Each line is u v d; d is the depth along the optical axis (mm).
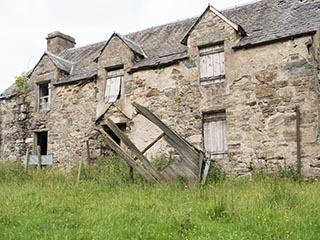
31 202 7438
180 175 10875
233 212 6250
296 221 5637
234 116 12984
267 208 6426
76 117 16875
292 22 13172
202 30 14117
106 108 16000
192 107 13906
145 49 16594
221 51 13805
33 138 18141
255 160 12344
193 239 5000
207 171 11523
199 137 13570
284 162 11844
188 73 14188
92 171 12758
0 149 19047
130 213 6461
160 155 14055
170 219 5867
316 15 12906
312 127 11617
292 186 9062
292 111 11984
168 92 14523
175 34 16766
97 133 16109
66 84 17453
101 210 6766
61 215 6387
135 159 11836
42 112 18016
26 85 18781
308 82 11875
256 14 15008
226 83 13312
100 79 16453
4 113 19297
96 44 20531
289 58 12297
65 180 11594
